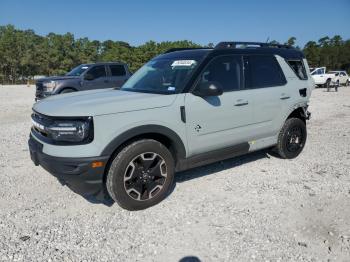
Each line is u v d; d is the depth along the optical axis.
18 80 64.19
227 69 4.50
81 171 3.35
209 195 4.19
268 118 4.99
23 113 11.27
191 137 4.06
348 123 9.10
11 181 4.62
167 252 3.00
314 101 15.47
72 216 3.66
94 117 3.34
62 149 3.38
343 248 3.03
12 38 64.88
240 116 4.55
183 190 4.34
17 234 3.28
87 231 3.35
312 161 5.52
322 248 3.04
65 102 3.82
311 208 3.81
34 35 77.06
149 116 3.67
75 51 71.06
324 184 4.51
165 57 4.96
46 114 3.50
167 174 3.92
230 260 2.88
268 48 5.22
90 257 2.93
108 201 4.02
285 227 3.40
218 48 4.49
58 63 69.31
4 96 19.38
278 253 2.96
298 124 5.52
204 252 2.99
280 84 5.18
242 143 4.74
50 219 3.59
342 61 82.19
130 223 3.51
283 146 5.40
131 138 3.69
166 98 3.86
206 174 4.92
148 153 3.73
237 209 3.80
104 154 3.41
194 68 4.18
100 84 12.70
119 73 13.32
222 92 3.96
